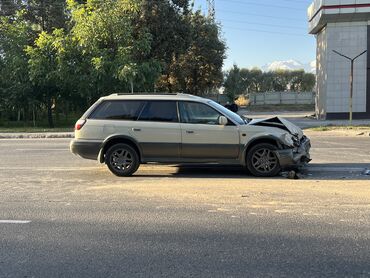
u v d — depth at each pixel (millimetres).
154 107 10070
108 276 4516
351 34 31547
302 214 6629
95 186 9000
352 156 12812
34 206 7383
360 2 30484
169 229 6012
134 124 9992
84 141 10109
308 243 5402
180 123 9875
